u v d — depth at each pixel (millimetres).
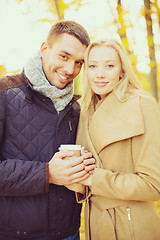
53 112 1845
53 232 1784
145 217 1604
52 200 1776
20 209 1735
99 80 1682
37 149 1797
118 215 1618
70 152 1652
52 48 1808
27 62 1864
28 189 1647
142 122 1540
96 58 1668
